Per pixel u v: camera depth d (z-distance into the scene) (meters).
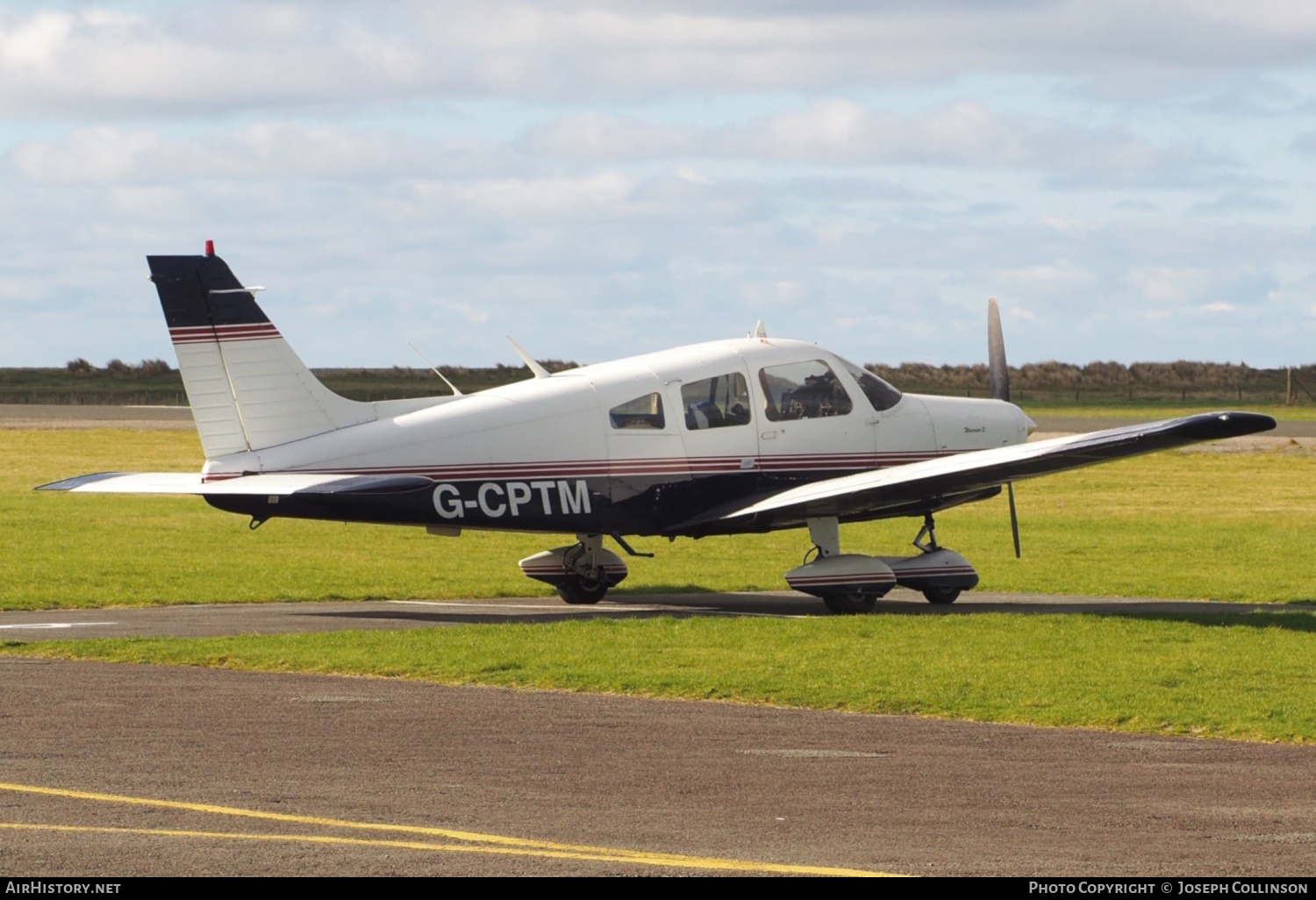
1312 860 20.75
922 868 20.16
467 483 49.66
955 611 53.31
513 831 21.92
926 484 50.62
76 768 25.66
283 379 48.75
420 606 55.50
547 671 37.25
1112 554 74.06
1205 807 23.84
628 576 65.75
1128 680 36.22
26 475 114.69
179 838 21.17
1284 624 46.72
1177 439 45.72
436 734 29.33
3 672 36.72
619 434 51.88
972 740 29.38
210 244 48.12
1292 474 122.06
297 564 68.81
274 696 33.50
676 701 33.81
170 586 59.62
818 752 28.08
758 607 55.66
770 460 54.28
